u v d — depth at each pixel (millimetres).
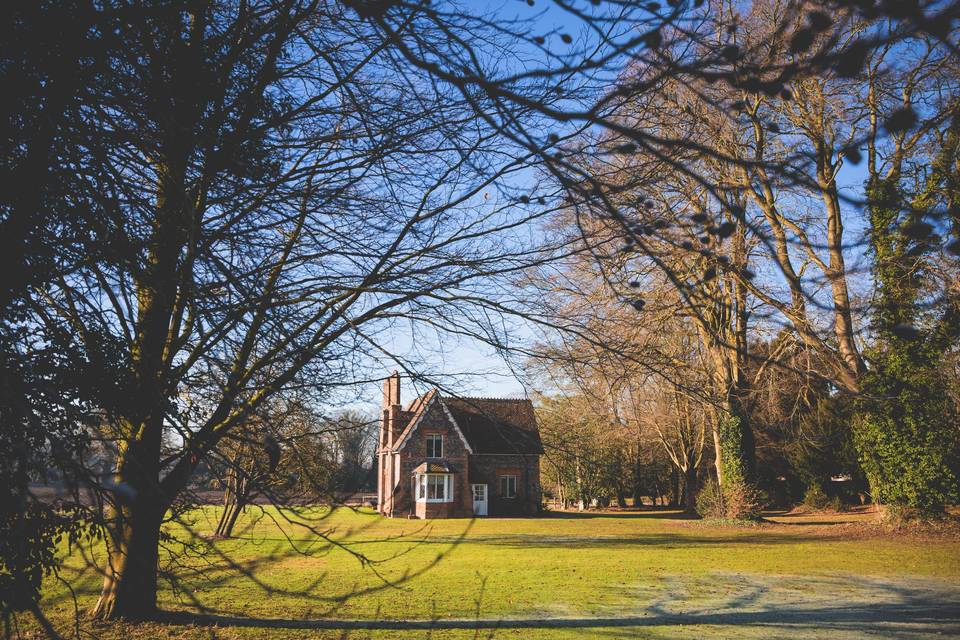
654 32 1881
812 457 34875
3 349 4434
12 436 3602
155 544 6359
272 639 8414
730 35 2305
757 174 1883
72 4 3631
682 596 12062
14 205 4070
